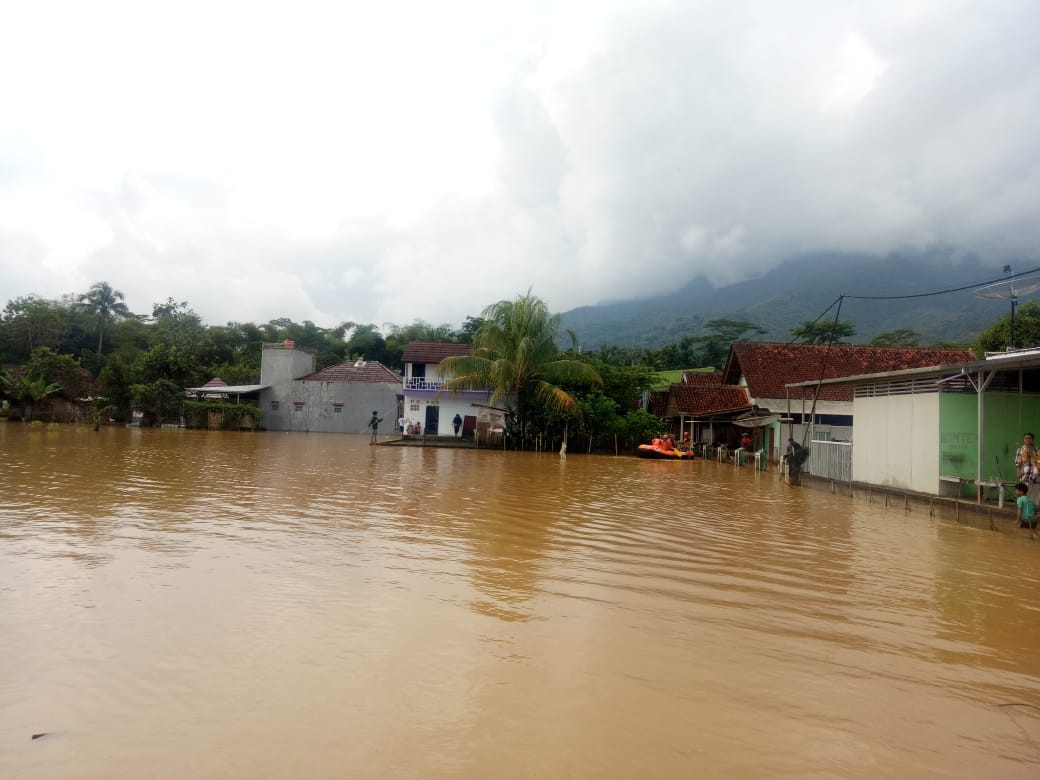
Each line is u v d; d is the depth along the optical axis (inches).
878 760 142.6
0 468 605.9
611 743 143.6
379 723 147.9
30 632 196.7
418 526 390.3
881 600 270.4
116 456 759.7
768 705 167.0
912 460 615.8
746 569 315.0
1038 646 221.9
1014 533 451.8
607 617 232.2
